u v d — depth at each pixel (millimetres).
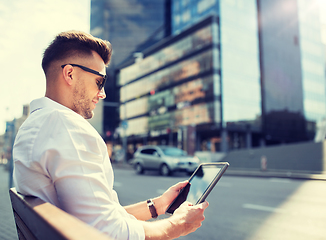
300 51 57000
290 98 52375
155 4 64938
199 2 49188
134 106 59531
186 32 47250
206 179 1224
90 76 995
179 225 898
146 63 56906
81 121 850
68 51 969
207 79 42656
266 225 4582
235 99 42562
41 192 778
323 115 60125
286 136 50000
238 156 24922
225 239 3875
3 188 8789
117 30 65062
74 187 729
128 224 793
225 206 6137
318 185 9383
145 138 56469
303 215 5246
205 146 44875
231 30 44062
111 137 63469
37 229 586
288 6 55812
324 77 61844
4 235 3871
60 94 974
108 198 791
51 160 754
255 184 10359
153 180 12422
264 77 47062
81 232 449
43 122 808
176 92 48594
